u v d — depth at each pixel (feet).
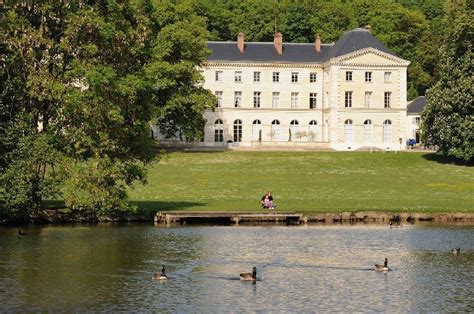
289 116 539.70
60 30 231.71
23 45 224.33
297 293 150.82
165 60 442.09
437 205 272.31
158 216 241.96
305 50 546.26
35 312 136.77
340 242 205.67
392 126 522.47
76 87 226.17
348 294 150.51
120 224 237.04
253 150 451.12
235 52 540.11
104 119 226.58
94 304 141.79
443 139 393.09
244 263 176.76
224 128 536.83
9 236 209.77
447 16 451.53
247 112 536.83
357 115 519.19
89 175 225.35
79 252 187.01
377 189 322.75
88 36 230.27
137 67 241.35
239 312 138.21
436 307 142.20
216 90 535.19
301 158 413.18
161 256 183.42
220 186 326.24
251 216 244.42
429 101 406.21
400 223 245.45
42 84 222.69
